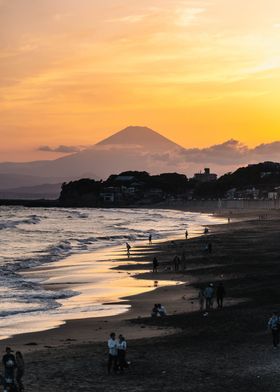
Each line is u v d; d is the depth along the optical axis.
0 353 29.69
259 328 33.19
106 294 50.72
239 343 29.88
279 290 46.97
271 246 91.81
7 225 178.25
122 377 24.61
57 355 28.69
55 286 55.91
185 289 52.19
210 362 26.56
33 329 36.50
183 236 127.56
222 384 23.31
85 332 35.19
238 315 37.19
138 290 52.69
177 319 37.66
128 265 73.19
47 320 39.38
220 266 66.56
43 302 46.72
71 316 40.84
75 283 58.00
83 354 28.83
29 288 54.38
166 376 24.64
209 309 40.31
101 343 31.78
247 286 50.69
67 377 24.62
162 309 39.53
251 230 141.00
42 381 24.02
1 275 63.66
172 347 29.66
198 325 35.25
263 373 24.50
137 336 33.28
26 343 32.31
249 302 42.72
